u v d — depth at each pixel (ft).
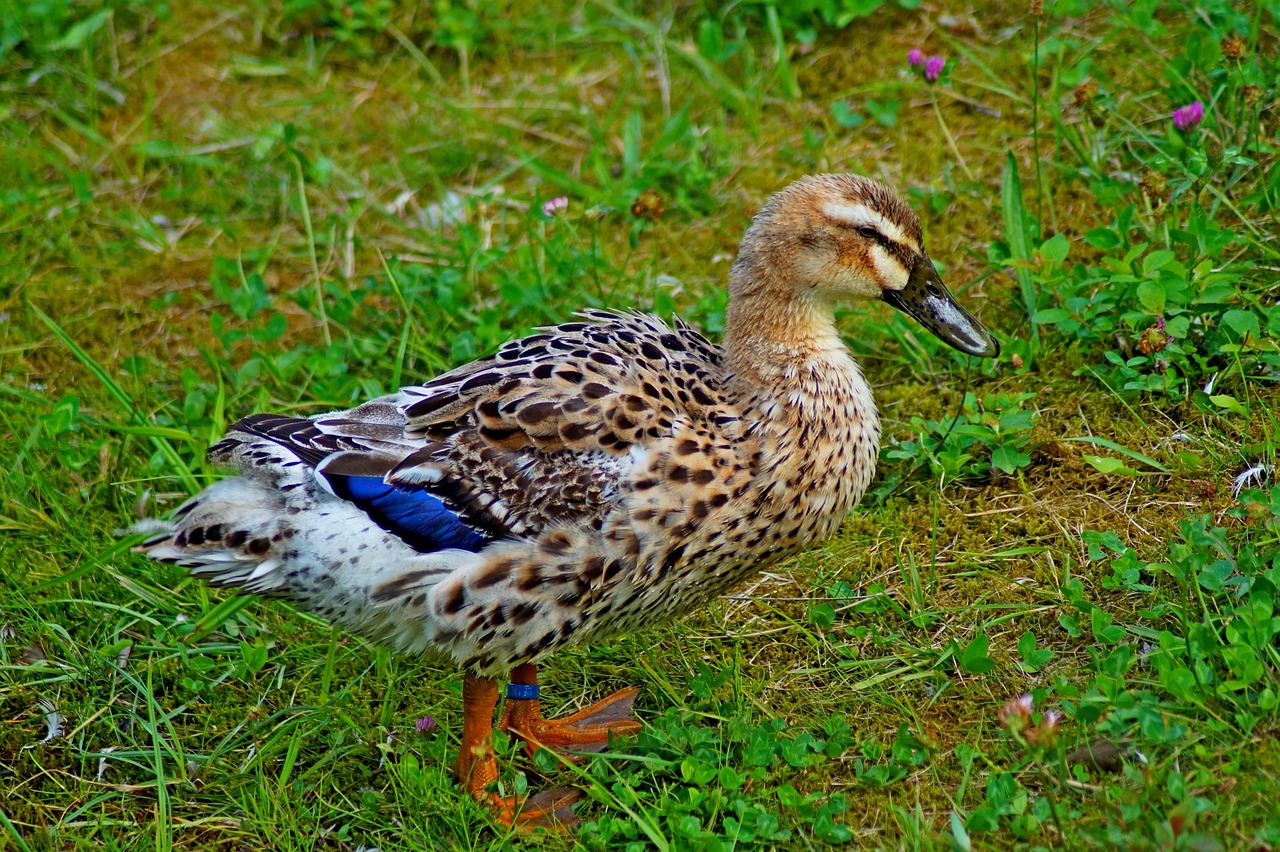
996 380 20.86
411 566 15.44
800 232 16.65
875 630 17.24
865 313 22.57
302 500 15.72
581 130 27.78
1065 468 19.17
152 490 20.59
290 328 24.18
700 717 16.66
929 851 13.89
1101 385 20.26
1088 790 14.17
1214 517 17.58
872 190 17.24
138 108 29.01
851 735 15.89
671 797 15.07
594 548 15.43
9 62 29.71
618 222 25.59
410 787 15.93
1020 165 24.62
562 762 15.98
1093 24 26.99
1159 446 18.88
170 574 19.42
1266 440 17.67
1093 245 21.06
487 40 30.30
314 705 17.47
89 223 26.37
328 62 30.25
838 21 28.27
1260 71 23.20
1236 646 14.76
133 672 18.13
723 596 18.61
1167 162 22.33
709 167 26.25
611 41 29.89
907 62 27.55
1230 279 19.81
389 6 30.76
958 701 16.11
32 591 18.97
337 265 25.35
